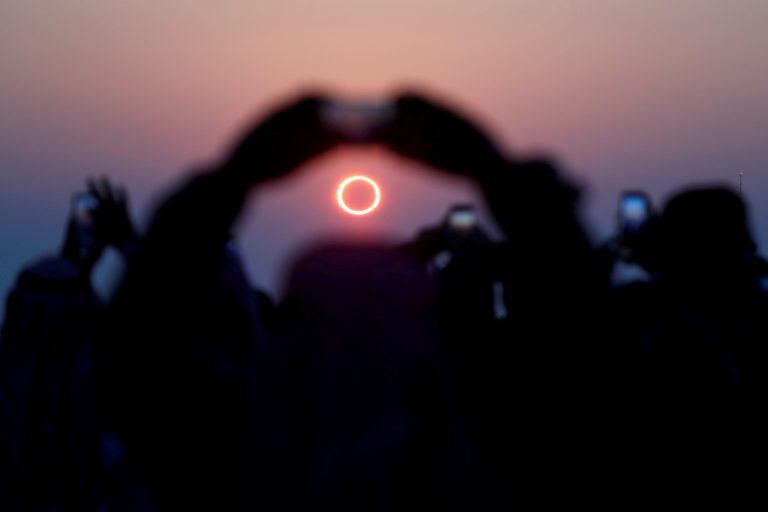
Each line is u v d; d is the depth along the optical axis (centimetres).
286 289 630
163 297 623
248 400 626
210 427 630
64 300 712
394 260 627
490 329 621
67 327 712
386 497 617
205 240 621
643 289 652
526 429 618
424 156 615
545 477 619
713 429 646
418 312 623
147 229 622
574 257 615
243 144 618
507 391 618
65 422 713
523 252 615
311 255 628
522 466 618
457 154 614
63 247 681
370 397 620
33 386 712
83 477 713
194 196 620
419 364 620
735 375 655
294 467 620
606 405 620
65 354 713
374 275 624
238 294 636
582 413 618
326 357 621
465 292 624
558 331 616
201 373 626
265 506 622
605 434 621
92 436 712
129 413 630
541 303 615
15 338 715
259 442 623
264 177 620
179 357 625
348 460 618
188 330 625
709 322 677
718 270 679
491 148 614
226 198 620
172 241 621
